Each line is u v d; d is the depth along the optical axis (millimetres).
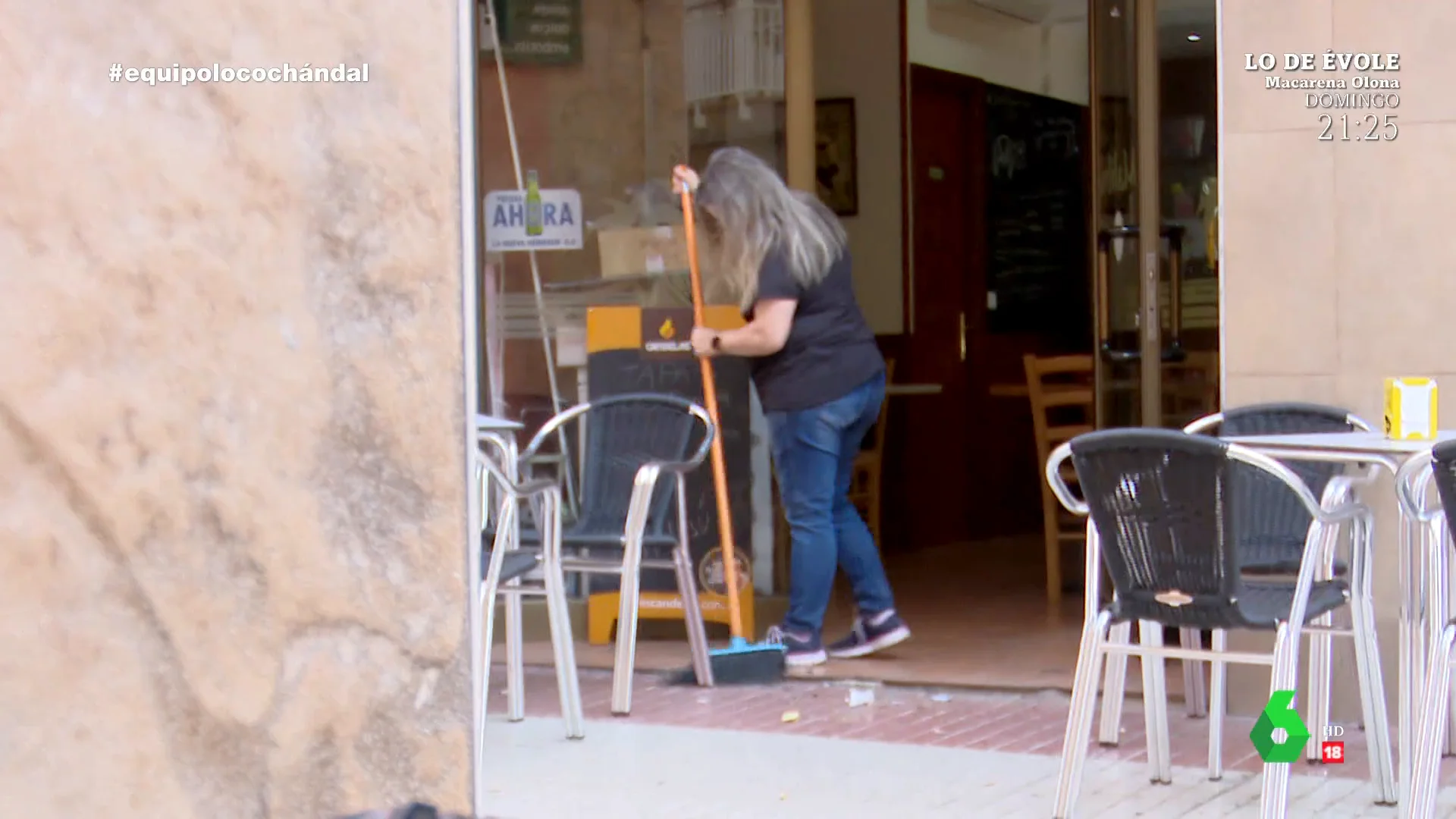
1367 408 4320
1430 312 4262
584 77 6176
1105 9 5691
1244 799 3773
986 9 8852
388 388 2336
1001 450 9078
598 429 5230
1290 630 3365
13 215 2162
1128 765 4105
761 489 5988
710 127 6172
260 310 2273
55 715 2180
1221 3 4391
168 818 2225
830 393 5223
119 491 2201
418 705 2355
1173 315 5598
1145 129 5551
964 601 6785
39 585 2170
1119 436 3443
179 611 2230
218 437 2250
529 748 4410
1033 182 9133
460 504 2373
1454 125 4227
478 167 6176
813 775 4066
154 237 2223
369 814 2086
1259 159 4379
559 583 4531
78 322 2184
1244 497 4387
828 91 8391
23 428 2164
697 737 4504
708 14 6141
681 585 5230
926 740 4441
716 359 5828
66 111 2189
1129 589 3566
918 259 8484
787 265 5168
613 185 6184
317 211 2303
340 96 2311
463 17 2379
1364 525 3637
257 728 2268
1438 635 3324
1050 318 9211
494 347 6199
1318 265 4348
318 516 2303
